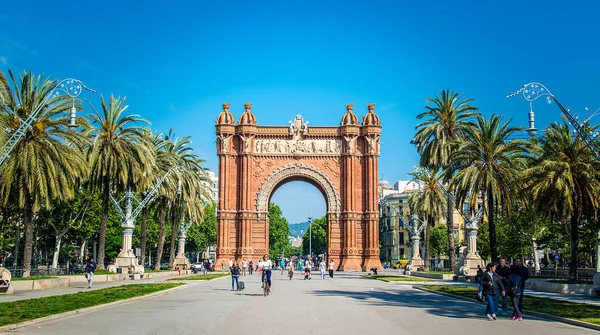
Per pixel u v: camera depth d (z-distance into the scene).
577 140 50.22
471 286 54.75
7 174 51.41
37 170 52.06
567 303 35.94
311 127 111.00
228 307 34.41
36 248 95.75
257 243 107.81
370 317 28.94
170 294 46.47
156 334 22.55
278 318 28.34
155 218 99.38
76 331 23.33
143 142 68.19
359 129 110.81
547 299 39.09
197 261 180.25
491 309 28.53
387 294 46.41
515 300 28.80
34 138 53.84
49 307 30.81
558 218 56.19
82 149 58.91
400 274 98.31
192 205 87.62
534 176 51.41
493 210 61.50
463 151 60.28
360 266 107.25
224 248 107.00
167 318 28.16
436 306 35.44
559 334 23.39
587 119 49.62
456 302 38.56
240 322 26.58
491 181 58.03
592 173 49.22
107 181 66.75
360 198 109.44
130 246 71.00
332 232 108.88
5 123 47.12
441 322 27.03
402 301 39.28
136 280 67.56
